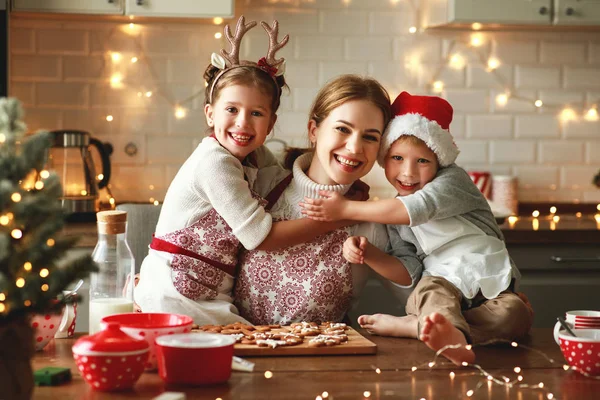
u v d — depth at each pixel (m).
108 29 3.08
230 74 1.69
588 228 2.76
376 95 1.68
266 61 1.74
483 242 1.71
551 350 1.44
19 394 0.94
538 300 2.75
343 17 3.18
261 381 1.18
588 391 1.15
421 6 3.21
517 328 1.51
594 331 1.31
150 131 3.13
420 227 1.71
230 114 1.68
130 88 3.11
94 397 1.10
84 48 3.07
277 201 1.78
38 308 0.96
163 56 3.12
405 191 1.75
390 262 1.70
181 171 1.75
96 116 3.10
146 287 1.69
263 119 1.70
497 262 1.67
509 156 3.30
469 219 1.74
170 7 2.81
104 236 1.46
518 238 2.73
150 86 3.12
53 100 3.07
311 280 1.71
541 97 3.30
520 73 3.28
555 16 2.95
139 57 3.10
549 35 3.28
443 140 1.70
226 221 1.67
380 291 2.72
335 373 1.23
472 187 1.76
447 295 1.54
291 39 3.16
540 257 2.75
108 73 3.09
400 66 3.22
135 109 3.12
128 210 2.24
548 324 2.76
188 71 3.13
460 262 1.66
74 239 0.97
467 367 1.29
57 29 3.04
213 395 1.11
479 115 3.28
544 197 3.34
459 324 1.42
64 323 1.50
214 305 1.68
